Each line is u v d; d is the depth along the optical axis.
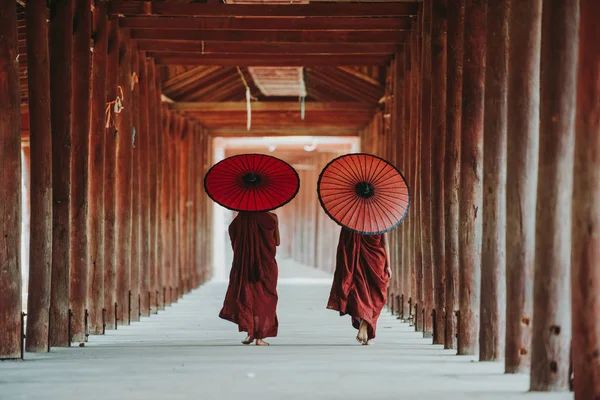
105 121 19.80
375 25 23.19
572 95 10.68
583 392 9.75
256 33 24.27
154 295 25.81
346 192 15.64
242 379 11.35
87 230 17.64
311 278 45.88
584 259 9.77
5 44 13.69
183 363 13.06
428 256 18.94
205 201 39.81
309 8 22.06
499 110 13.37
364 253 15.95
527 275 12.15
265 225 15.84
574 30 10.66
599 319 9.74
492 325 13.55
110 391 10.39
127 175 22.38
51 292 16.28
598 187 9.75
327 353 14.59
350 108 32.78
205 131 38.53
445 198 16.44
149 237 25.17
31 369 12.48
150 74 26.42
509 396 10.26
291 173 15.80
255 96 35.84
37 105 14.92
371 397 9.98
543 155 10.81
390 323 22.47
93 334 19.08
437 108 17.81
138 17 22.70
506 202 12.26
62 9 16.25
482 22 14.87
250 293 15.84
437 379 11.53
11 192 13.74
